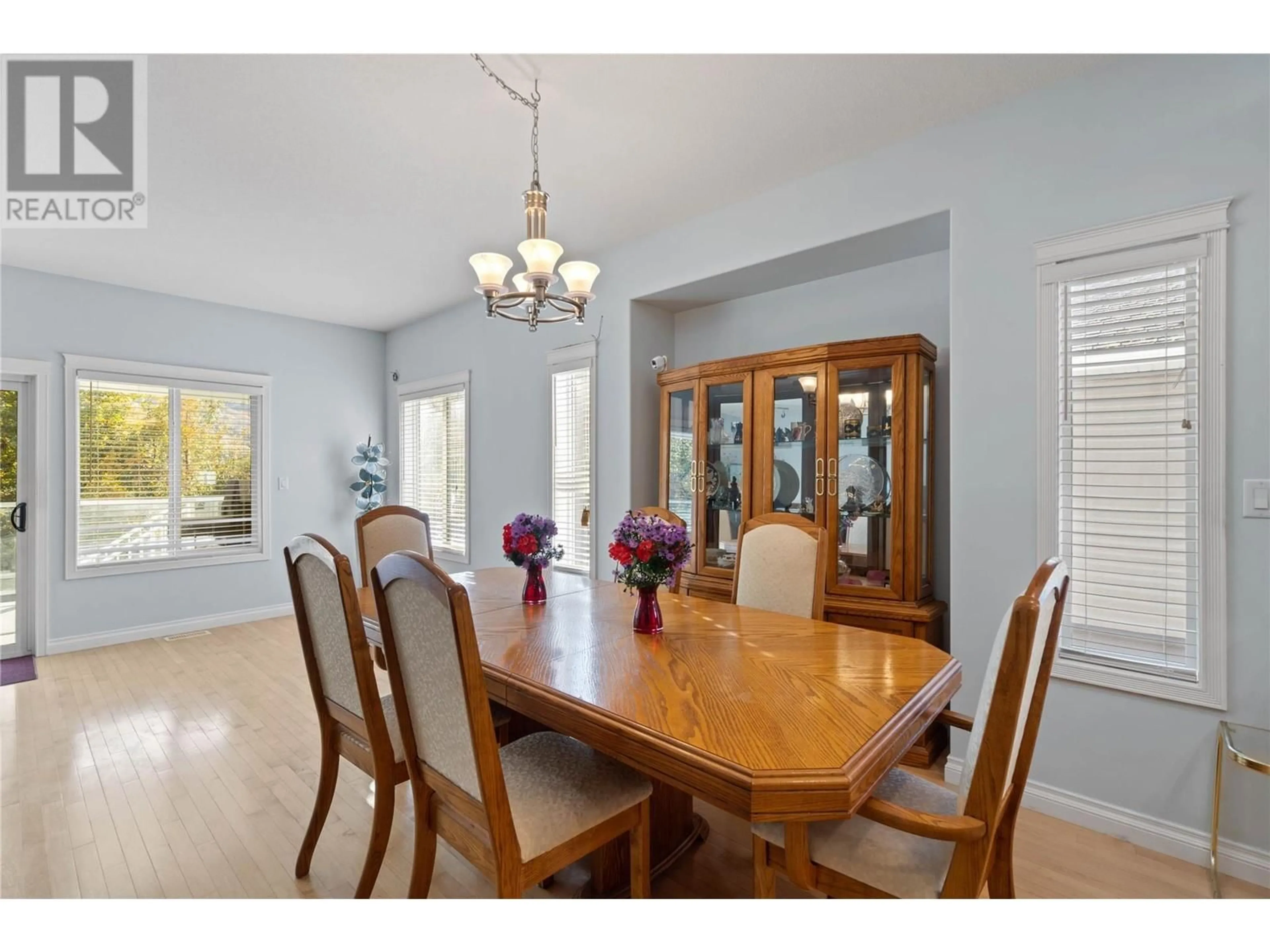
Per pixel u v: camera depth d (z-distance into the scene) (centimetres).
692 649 175
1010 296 230
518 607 227
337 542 562
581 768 153
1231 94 188
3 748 272
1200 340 193
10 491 403
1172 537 200
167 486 464
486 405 482
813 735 120
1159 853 197
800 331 343
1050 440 221
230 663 392
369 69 206
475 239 355
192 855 196
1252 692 185
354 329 576
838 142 259
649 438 384
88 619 427
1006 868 138
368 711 162
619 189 299
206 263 394
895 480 270
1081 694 215
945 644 287
